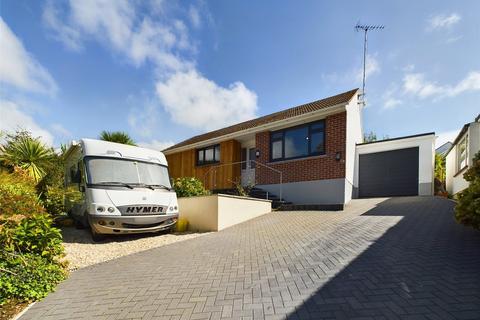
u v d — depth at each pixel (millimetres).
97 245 7199
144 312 3316
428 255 4480
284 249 5668
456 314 2717
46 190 12398
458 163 12977
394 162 14312
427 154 13445
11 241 4285
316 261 4691
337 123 12250
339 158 11992
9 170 12695
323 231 6898
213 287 3951
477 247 4727
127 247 7012
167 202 8320
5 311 3490
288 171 13602
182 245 6926
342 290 3457
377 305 3008
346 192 11961
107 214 7148
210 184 16672
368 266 4215
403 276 3725
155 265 5262
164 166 9250
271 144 14578
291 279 3990
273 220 9508
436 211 8273
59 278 4504
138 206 7559
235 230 8492
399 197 12781
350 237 6031
